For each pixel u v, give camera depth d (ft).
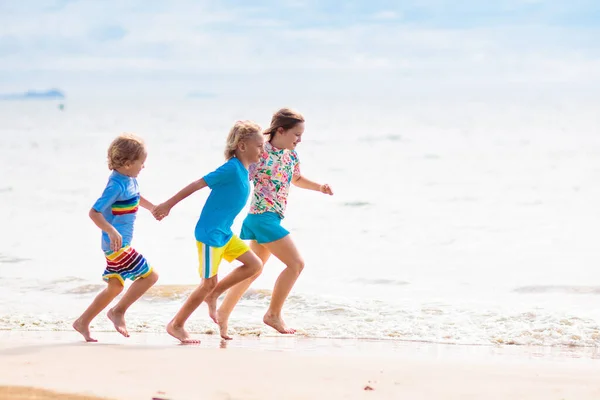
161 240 55.11
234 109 407.23
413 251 52.01
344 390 19.47
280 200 28.96
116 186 25.44
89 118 306.35
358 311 33.35
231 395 18.85
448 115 294.05
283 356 23.79
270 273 42.65
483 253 50.62
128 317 32.55
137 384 19.75
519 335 28.50
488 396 19.03
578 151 133.39
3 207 73.61
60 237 56.95
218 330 30.35
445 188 90.07
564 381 20.63
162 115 335.06
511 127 210.79
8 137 187.93
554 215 67.92
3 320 31.58
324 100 536.83
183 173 107.86
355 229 61.87
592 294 37.32
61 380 20.03
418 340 28.30
